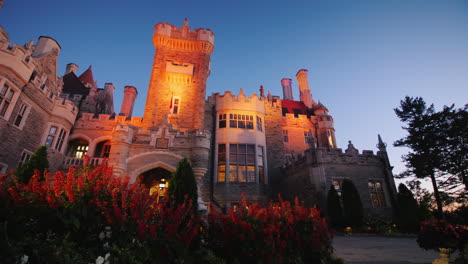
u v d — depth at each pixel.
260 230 5.52
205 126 23.47
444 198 21.52
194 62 23.14
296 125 28.36
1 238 3.35
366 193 18.77
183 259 4.85
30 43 16.17
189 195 7.93
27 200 4.46
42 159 9.97
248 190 21.25
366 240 13.66
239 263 5.41
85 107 23.62
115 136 13.62
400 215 17.78
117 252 4.52
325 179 18.22
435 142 22.70
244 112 24.38
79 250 4.42
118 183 5.94
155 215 5.56
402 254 9.57
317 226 6.64
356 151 19.92
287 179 22.05
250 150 22.98
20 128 14.20
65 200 4.93
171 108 20.70
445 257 7.06
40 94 16.05
